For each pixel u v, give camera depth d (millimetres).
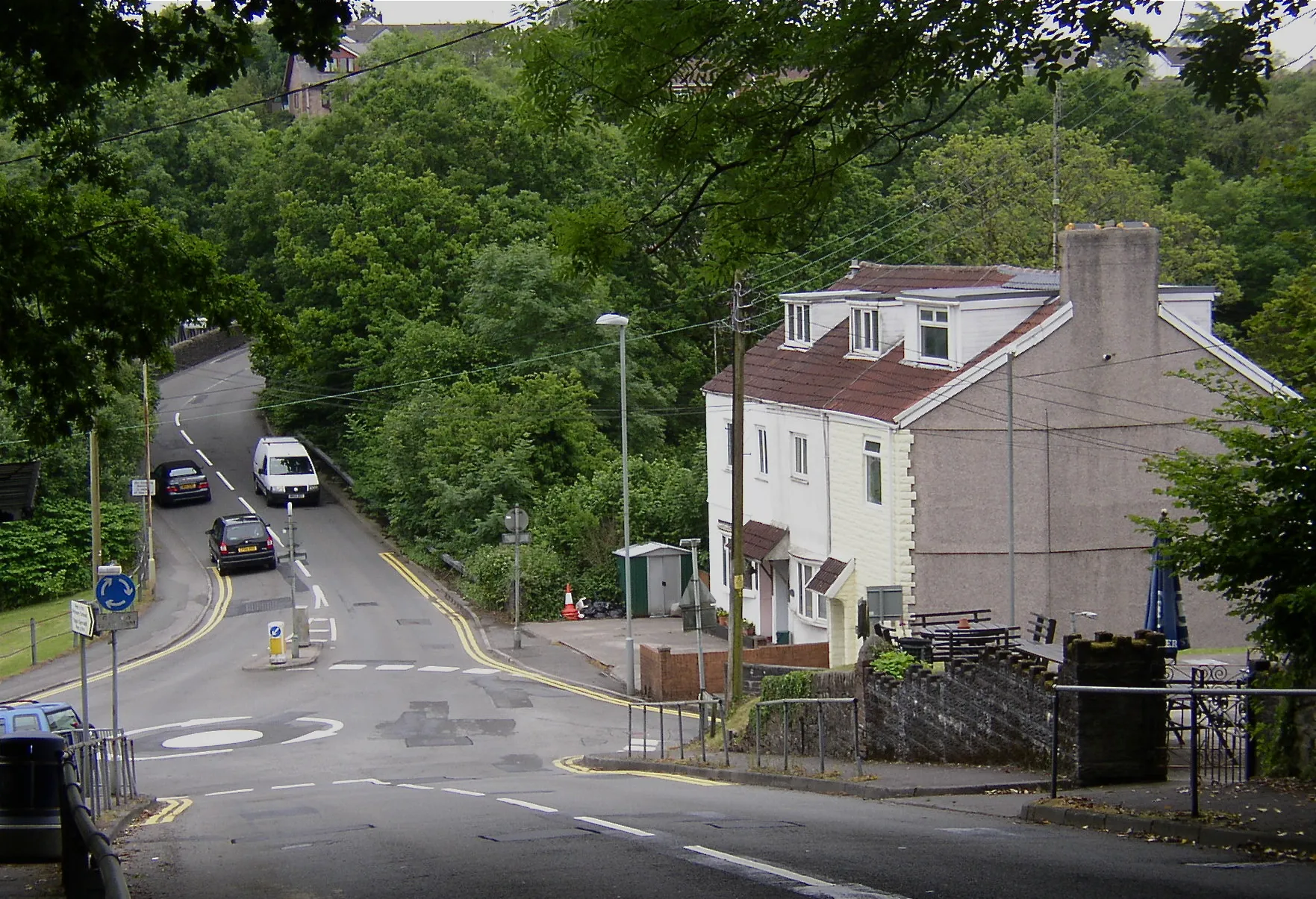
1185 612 32469
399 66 70188
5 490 17047
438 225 65000
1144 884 8547
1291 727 14711
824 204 13141
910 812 13773
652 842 11312
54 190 16250
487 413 55000
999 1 11109
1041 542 32094
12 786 11406
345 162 66875
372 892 9492
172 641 42031
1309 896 8062
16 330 16141
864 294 36469
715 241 13938
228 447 71625
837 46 11547
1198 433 32500
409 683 35969
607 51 12289
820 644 35188
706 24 11859
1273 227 57156
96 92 15711
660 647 35625
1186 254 51906
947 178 58594
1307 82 64062
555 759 27000
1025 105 66812
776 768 20141
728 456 42812
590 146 68500
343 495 65188
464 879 9844
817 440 36312
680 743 25844
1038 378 31938
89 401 17109
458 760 26703
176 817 17359
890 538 32344
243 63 13734
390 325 61875
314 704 33188
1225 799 12312
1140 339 32156
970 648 20750
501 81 90750
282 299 73750
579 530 49844
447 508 52531
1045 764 16344
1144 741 15047
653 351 64000
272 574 52062
